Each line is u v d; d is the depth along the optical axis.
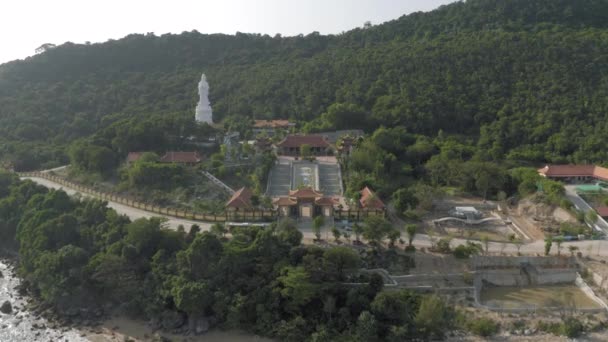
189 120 143.12
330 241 89.69
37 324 80.38
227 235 91.44
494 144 149.12
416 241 93.44
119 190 119.44
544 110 161.00
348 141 137.50
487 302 80.62
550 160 142.50
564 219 103.62
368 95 180.75
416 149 141.38
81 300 84.19
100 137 141.12
